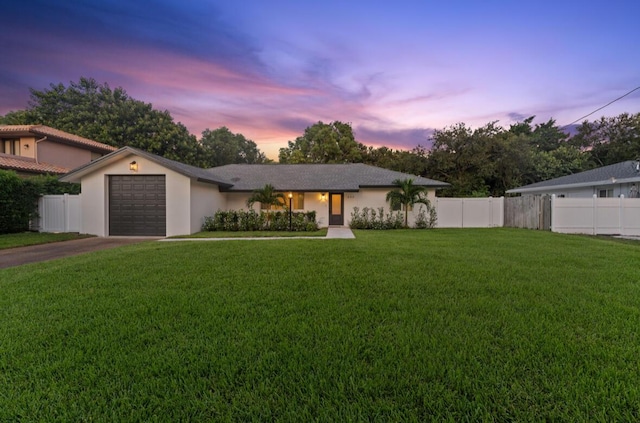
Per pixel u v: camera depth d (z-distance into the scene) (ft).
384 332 9.77
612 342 9.08
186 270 18.56
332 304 12.40
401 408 6.31
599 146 101.81
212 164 125.70
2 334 9.79
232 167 66.69
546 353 8.38
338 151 115.03
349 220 55.57
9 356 8.42
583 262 20.63
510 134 81.15
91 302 12.87
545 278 16.48
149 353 8.56
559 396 6.57
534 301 12.75
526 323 10.48
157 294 13.91
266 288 14.70
